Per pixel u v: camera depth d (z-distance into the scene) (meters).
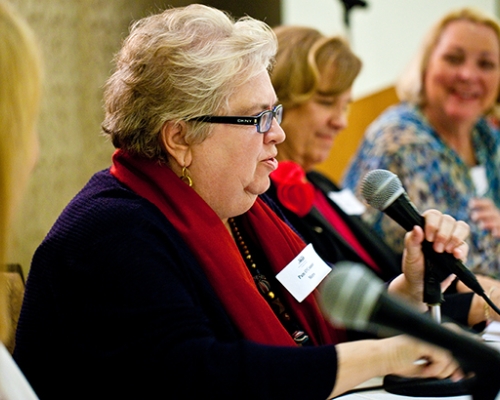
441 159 5.73
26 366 2.76
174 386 2.40
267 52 2.88
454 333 2.09
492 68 5.95
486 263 5.62
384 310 2.04
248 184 2.93
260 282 3.31
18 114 1.94
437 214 3.07
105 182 2.96
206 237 2.85
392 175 3.05
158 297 2.53
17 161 1.96
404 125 5.82
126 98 2.87
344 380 2.41
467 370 2.14
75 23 6.29
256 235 3.34
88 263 2.61
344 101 4.57
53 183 6.14
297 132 4.51
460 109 5.95
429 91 6.06
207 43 2.77
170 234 2.78
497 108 6.50
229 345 2.47
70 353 2.65
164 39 2.78
